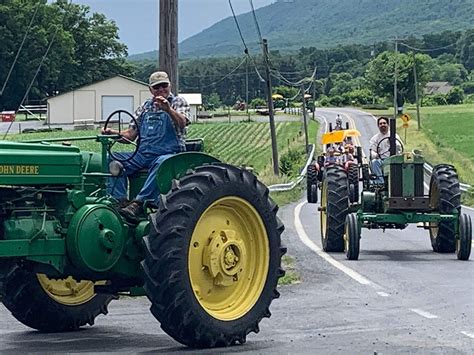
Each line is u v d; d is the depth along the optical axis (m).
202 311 8.26
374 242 19.30
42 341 8.93
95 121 74.94
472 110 115.56
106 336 9.20
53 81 80.25
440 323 9.85
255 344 8.62
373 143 18.16
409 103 136.12
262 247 8.91
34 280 9.16
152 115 9.19
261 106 138.38
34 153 8.00
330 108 142.50
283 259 15.70
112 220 8.23
